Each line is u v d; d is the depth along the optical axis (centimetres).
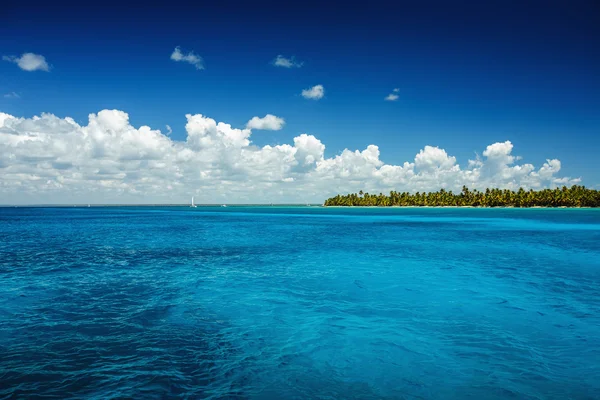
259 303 1424
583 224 7312
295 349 975
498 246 3447
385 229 5962
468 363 891
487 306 1388
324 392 755
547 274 2036
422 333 1099
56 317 1225
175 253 2873
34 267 2197
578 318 1236
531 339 1048
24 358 893
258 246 3397
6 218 9531
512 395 745
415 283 1792
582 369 857
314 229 5912
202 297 1513
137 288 1667
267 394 743
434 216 12356
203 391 751
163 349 963
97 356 912
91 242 3669
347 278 1912
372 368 865
